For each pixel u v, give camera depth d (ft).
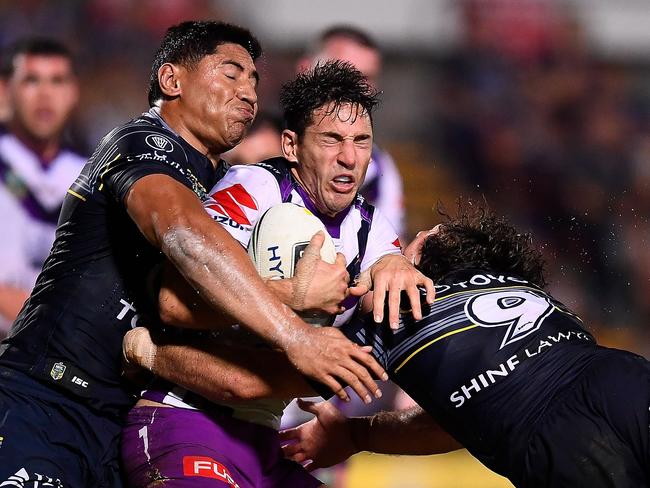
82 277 46.55
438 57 167.32
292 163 46.75
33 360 46.26
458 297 44.91
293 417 73.26
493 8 168.14
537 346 43.78
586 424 41.70
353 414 86.94
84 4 159.33
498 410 43.16
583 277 143.23
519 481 43.14
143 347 44.62
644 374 42.60
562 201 154.30
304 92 45.83
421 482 91.61
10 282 75.77
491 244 47.52
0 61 77.15
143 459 44.83
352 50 79.66
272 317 39.40
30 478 43.83
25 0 157.48
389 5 167.12
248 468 45.42
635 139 162.30
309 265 40.50
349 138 45.29
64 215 47.83
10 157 75.46
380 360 45.37
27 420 45.39
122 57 158.92
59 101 76.13
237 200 44.47
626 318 138.41
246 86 49.78
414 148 158.71
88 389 46.29
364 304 46.16
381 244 47.70
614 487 40.91
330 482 77.00
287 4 165.17
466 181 156.56
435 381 44.11
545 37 168.14
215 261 39.75
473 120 161.89
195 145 49.75
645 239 148.56
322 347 39.47
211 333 43.65
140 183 43.04
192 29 50.11
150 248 46.16
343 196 45.78
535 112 163.12
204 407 45.21
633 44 170.40
